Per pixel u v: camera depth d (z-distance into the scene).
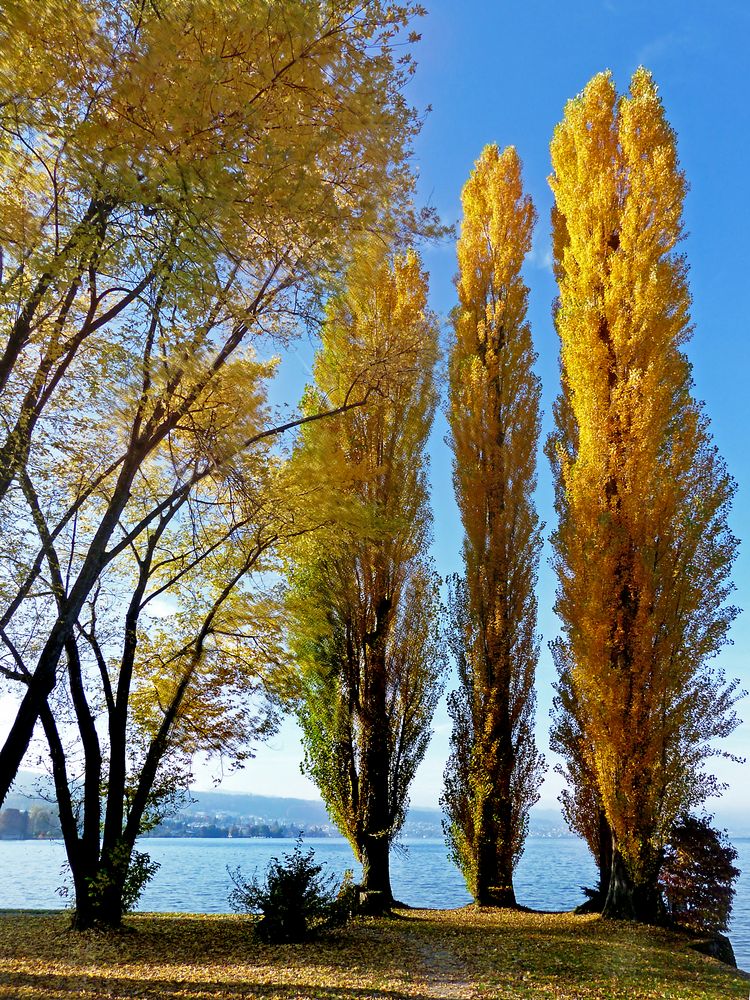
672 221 14.45
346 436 15.63
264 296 8.14
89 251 6.14
